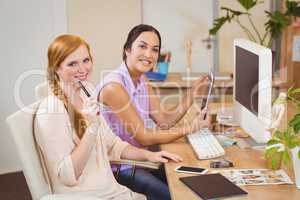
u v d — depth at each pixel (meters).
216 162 1.81
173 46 4.15
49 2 3.68
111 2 3.84
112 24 3.87
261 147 2.04
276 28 3.70
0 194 3.33
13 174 3.74
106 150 2.00
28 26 3.65
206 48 4.15
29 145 1.72
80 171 1.76
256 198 1.44
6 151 3.76
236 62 2.28
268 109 1.85
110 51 3.89
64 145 1.72
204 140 2.11
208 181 1.58
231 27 4.09
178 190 1.53
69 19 3.74
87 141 1.75
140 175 2.19
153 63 2.37
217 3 4.07
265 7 4.07
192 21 4.12
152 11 4.09
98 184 1.83
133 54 2.33
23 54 3.68
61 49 1.80
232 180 1.61
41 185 1.72
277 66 3.90
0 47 3.60
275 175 1.65
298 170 1.50
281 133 1.57
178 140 2.25
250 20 4.06
